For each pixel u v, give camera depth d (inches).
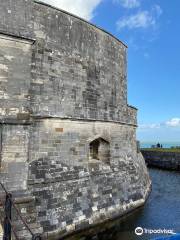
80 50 598.9
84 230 525.0
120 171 679.7
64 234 488.7
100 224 557.9
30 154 487.5
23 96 464.4
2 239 315.3
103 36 673.6
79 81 587.8
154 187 1007.0
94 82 628.1
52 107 527.5
